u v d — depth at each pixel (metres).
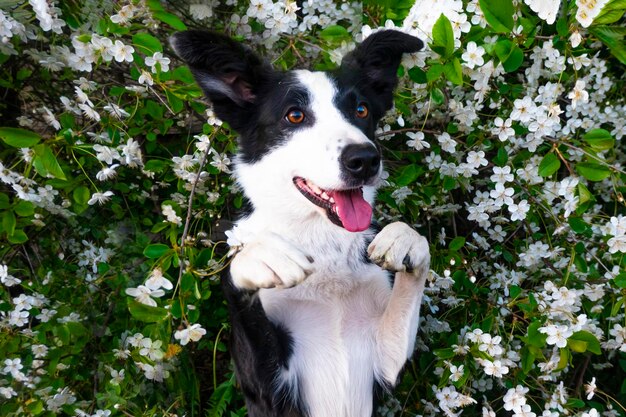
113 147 0.59
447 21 0.52
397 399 0.67
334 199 0.51
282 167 0.53
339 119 0.53
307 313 0.57
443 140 0.60
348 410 0.57
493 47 0.55
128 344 0.61
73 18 0.57
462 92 0.63
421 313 0.68
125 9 0.56
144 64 0.58
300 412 0.57
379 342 0.57
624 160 0.74
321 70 0.59
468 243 0.67
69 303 0.64
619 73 0.77
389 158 0.69
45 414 0.59
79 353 0.62
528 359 0.57
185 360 0.66
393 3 0.60
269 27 0.61
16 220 0.58
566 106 0.66
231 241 0.53
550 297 0.58
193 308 0.55
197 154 0.62
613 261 0.63
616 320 0.63
